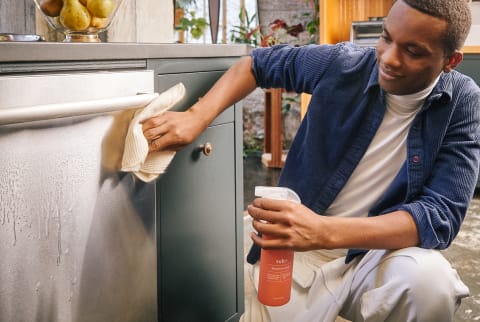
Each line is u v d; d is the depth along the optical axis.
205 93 1.47
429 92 1.20
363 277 1.25
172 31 2.02
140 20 1.86
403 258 1.15
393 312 1.16
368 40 3.45
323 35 3.65
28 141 0.92
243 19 4.68
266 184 3.80
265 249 1.14
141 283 1.22
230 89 1.36
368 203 1.34
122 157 1.11
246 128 4.94
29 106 0.87
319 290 1.32
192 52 1.39
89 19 1.29
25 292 0.95
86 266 1.06
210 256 1.57
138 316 1.22
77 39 1.32
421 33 1.05
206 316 1.58
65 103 0.92
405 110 1.24
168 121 1.18
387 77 1.14
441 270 1.13
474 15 3.76
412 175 1.23
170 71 1.33
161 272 1.39
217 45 1.49
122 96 1.11
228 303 1.68
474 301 2.11
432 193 1.20
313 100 1.33
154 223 1.24
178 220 1.43
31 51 0.95
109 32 1.77
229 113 1.59
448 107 1.22
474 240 2.76
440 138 1.22
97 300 1.10
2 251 0.90
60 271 1.01
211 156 1.53
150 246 1.23
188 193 1.45
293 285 1.36
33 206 0.94
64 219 1.00
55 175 0.97
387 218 1.15
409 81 1.13
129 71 1.18
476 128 1.22
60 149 0.97
